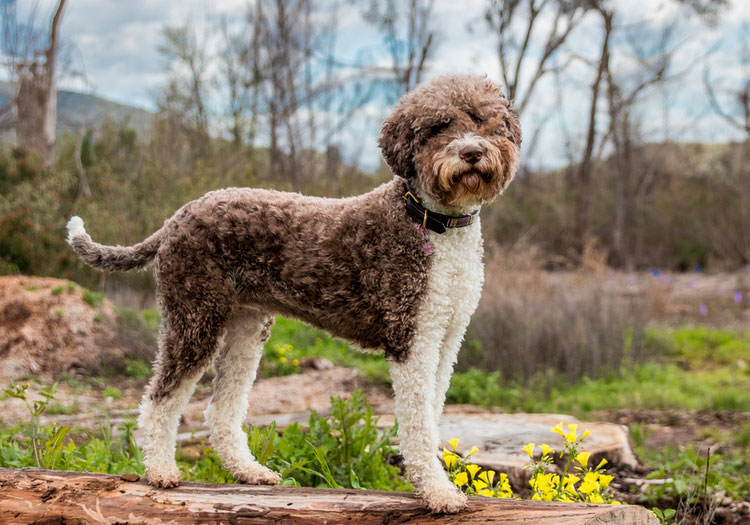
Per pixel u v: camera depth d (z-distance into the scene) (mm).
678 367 9125
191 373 3027
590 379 8211
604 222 22844
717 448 5520
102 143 15477
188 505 2688
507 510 2539
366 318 2916
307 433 4133
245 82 18906
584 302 9219
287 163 18641
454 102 2943
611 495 3797
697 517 3826
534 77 19156
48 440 3641
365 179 14711
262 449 3629
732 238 19156
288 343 8961
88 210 11023
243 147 16938
